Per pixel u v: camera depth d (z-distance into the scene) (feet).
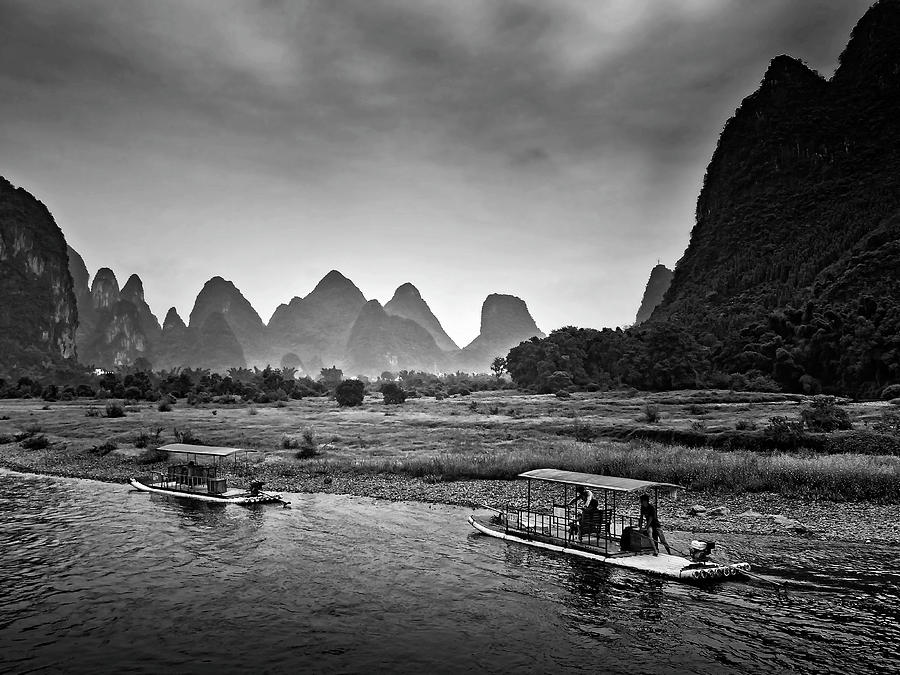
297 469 146.41
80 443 199.00
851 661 49.65
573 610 60.54
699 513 99.66
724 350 431.02
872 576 69.31
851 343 358.64
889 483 108.17
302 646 52.95
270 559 77.41
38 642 53.67
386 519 98.63
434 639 54.29
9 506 109.60
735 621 57.57
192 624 57.52
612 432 193.57
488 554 79.10
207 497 113.91
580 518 83.15
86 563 75.97
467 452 167.22
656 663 49.70
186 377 455.63
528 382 476.13
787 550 79.71
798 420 190.49
